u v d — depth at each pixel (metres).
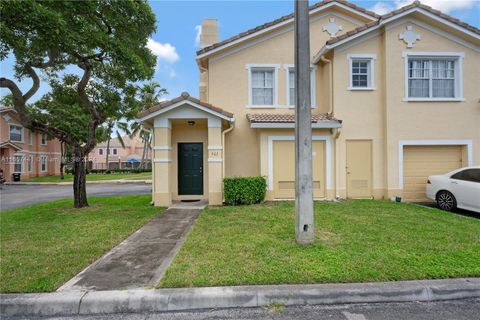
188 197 11.45
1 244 5.66
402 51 10.95
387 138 10.89
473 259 4.57
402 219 7.36
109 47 8.16
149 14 9.34
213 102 11.80
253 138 11.76
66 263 4.64
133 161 59.62
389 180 10.88
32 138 31.16
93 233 6.45
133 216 8.30
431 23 10.91
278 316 3.41
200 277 4.01
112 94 10.59
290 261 4.51
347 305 3.64
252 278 3.96
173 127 11.45
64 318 3.44
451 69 11.19
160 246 5.60
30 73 8.87
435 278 4.00
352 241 5.50
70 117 23.92
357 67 11.33
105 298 3.58
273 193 10.89
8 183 24.61
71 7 7.34
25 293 3.70
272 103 12.04
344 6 11.98
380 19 10.68
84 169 10.20
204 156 11.52
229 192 9.84
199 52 11.62
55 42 7.19
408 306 3.61
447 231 6.20
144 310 3.56
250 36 11.64
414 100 10.94
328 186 10.83
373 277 3.99
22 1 6.29
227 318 3.39
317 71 12.16
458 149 11.21
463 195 8.57
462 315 3.41
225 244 5.40
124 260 4.86
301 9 5.41
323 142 10.93
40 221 7.72
